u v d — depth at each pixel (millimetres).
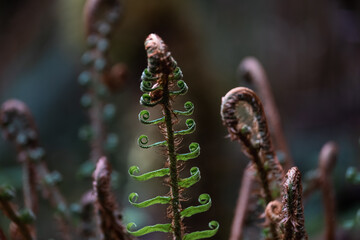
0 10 5621
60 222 1340
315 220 2945
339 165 4039
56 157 4859
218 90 3229
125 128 3846
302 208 923
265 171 1028
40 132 4941
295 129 5215
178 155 930
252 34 5062
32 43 5523
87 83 1473
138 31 3328
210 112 3021
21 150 1323
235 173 3297
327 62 5328
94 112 1469
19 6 5641
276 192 1038
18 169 2955
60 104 5055
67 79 5051
